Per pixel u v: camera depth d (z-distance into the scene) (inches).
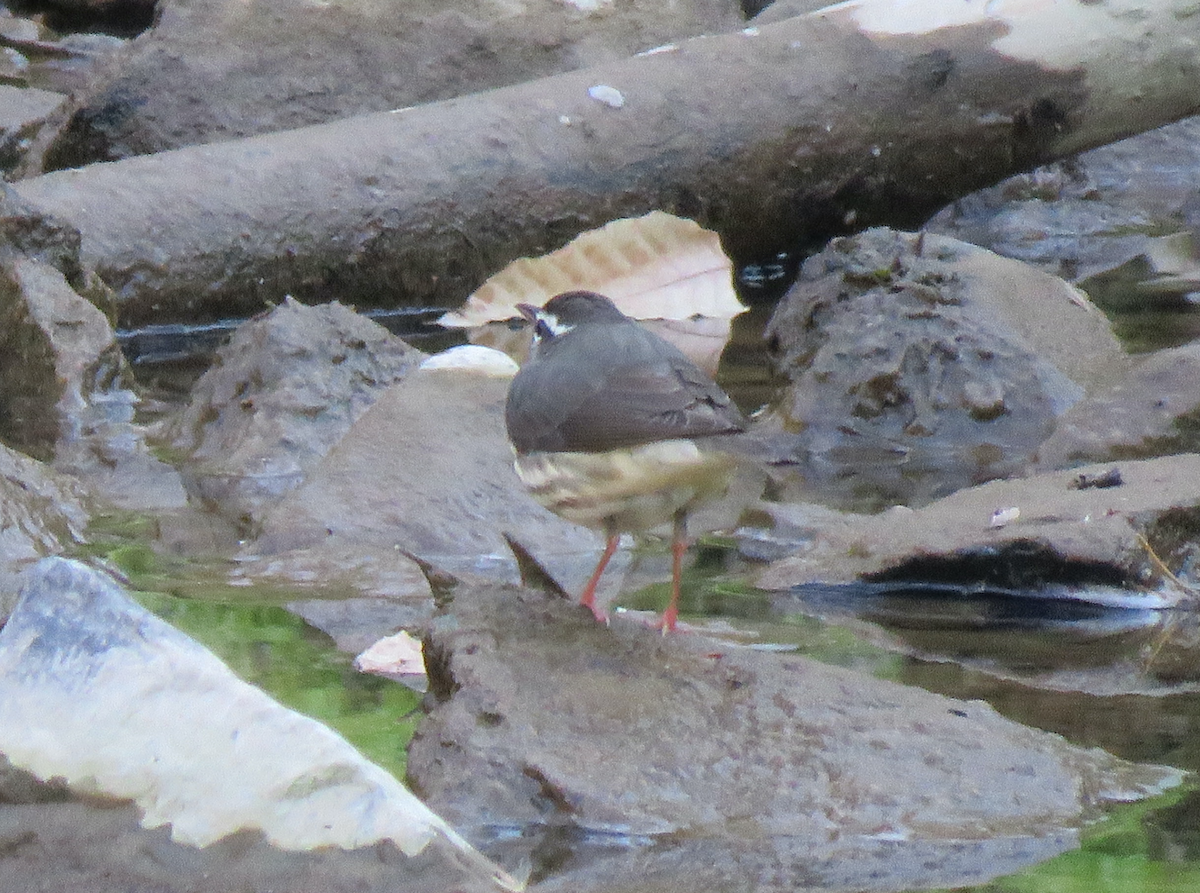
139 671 240.8
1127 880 235.8
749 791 260.1
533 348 361.7
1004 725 285.9
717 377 570.3
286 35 767.7
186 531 427.8
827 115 676.7
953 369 521.0
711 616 365.7
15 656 243.9
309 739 233.0
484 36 789.2
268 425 486.9
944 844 247.0
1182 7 681.6
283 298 642.2
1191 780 274.4
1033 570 377.1
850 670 309.9
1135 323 609.0
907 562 382.9
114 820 228.8
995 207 782.5
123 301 616.4
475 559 407.8
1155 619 365.7
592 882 237.5
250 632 353.7
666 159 669.3
